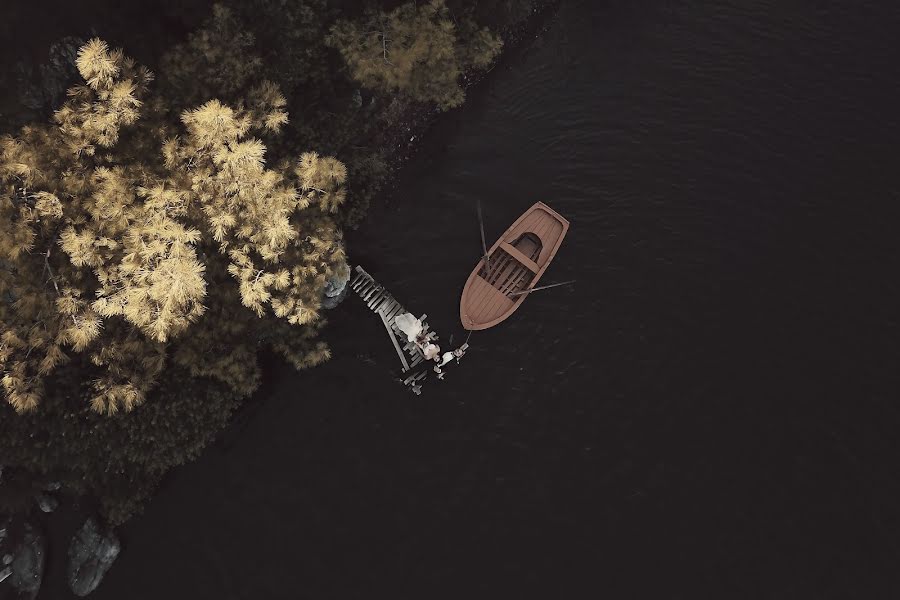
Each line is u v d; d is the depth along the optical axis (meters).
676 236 24.92
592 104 27.47
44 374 16.45
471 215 25.61
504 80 28.14
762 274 24.12
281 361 22.83
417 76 24.22
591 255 24.70
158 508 20.55
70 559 19.53
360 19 22.66
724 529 20.53
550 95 27.75
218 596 19.69
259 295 17.19
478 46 25.81
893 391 22.22
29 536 19.34
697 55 28.39
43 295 15.70
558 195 25.88
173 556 20.09
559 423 22.17
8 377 15.34
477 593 19.75
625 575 19.94
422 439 21.89
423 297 24.25
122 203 15.84
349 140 24.44
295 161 20.45
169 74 18.09
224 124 16.06
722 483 21.17
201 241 18.17
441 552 20.31
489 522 20.73
